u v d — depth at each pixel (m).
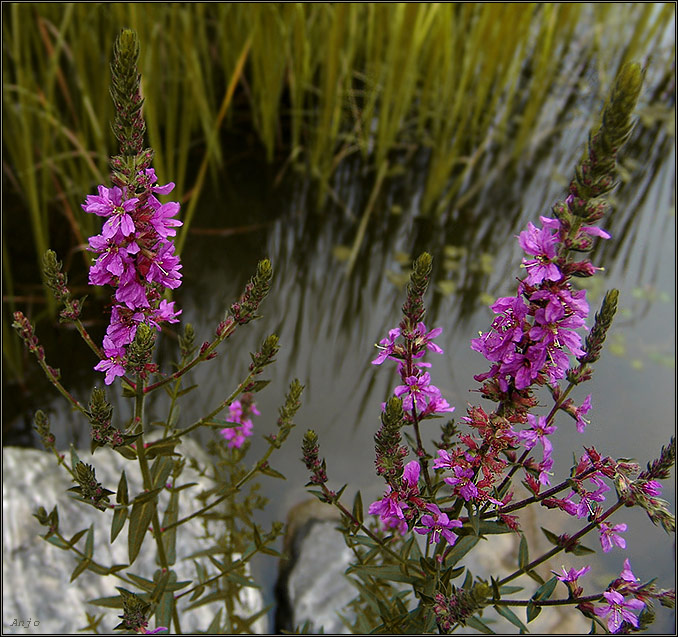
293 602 3.95
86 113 6.14
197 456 4.46
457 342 5.38
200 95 5.94
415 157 7.26
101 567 2.42
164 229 1.88
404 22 6.09
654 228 6.75
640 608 2.00
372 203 6.57
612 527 2.05
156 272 1.90
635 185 7.26
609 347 5.30
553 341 1.79
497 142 7.47
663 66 8.59
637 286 6.04
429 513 1.99
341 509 2.28
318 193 6.70
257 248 6.07
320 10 6.97
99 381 4.92
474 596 1.86
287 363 5.20
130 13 5.54
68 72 6.71
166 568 2.56
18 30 5.50
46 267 2.02
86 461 4.38
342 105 7.38
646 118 7.88
